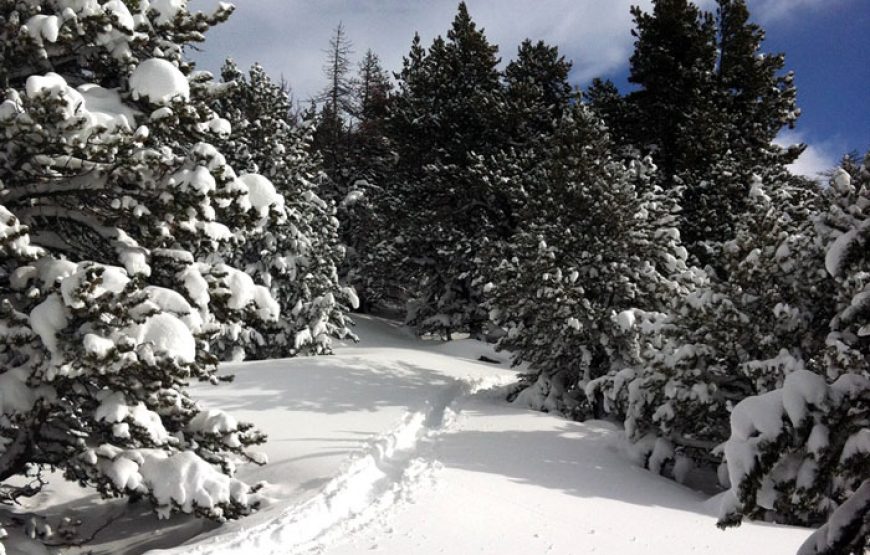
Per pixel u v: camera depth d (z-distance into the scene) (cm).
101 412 738
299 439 1145
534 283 1822
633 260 1867
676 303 1329
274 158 2478
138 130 754
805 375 327
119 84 893
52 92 690
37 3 788
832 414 316
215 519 772
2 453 722
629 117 3020
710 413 1247
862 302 361
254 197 863
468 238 3022
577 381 1858
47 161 761
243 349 2264
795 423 313
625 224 1850
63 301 684
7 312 699
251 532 721
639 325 1645
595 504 934
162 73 802
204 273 858
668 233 1884
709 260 2355
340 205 3691
